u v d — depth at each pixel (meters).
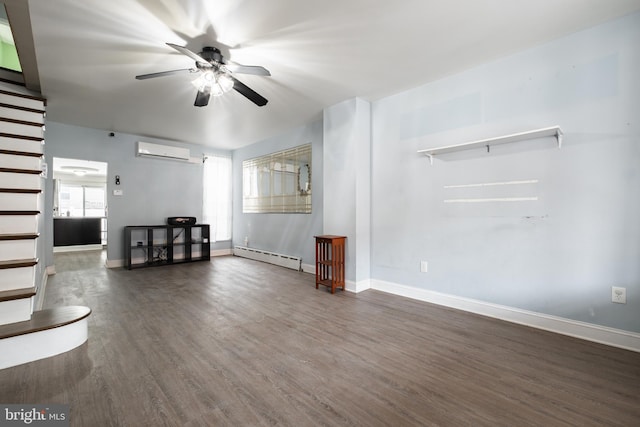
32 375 1.77
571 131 2.35
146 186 5.54
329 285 3.66
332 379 1.76
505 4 1.98
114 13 2.06
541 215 2.49
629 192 2.11
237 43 2.45
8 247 2.11
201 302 3.21
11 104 2.91
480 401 1.56
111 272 4.75
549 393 1.62
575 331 2.32
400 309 2.99
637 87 2.08
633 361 1.95
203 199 6.30
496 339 2.29
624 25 2.12
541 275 2.49
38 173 2.44
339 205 3.82
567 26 2.24
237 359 1.99
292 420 1.41
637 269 2.08
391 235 3.57
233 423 1.39
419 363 1.94
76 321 2.12
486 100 2.80
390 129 3.58
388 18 2.13
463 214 2.95
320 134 4.55
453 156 3.02
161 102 3.73
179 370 1.85
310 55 2.64
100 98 3.60
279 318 2.75
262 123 4.70
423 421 1.41
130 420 1.40
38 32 2.27
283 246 5.31
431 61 2.75
